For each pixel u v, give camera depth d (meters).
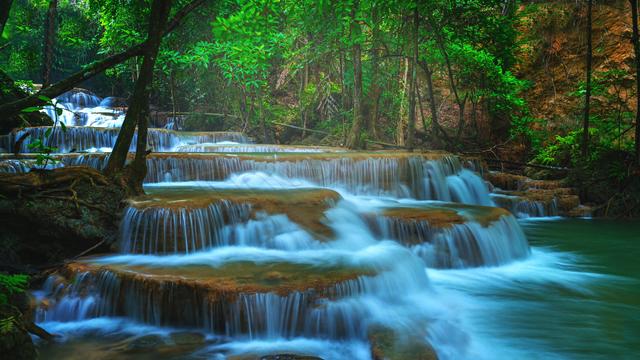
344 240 7.79
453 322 5.84
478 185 13.55
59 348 5.07
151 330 5.55
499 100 19.08
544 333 5.70
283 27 19.11
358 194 11.70
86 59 23.66
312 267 6.34
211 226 7.48
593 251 9.84
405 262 6.95
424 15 16.05
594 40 20.75
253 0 13.73
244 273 6.02
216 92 20.33
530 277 7.88
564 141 17.73
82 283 6.10
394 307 6.15
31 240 7.25
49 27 11.21
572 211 14.20
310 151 14.55
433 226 8.23
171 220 7.17
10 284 4.79
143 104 8.41
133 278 5.82
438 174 12.68
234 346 5.17
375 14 15.58
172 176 10.67
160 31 8.27
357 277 5.97
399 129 18.48
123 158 8.27
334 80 20.52
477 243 8.36
